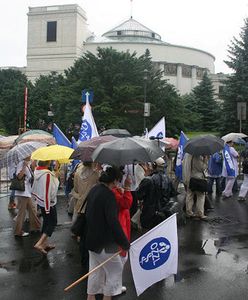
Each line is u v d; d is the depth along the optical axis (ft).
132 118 143.54
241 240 29.48
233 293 20.04
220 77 314.35
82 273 22.66
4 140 48.70
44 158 25.44
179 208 33.30
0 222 34.35
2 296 19.63
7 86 246.27
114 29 334.03
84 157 25.03
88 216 16.88
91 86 145.48
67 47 296.51
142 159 17.74
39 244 25.86
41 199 25.55
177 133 157.28
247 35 130.31
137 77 150.92
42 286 20.86
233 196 48.21
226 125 128.47
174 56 313.94
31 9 302.45
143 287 18.38
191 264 24.16
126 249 16.38
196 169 35.60
